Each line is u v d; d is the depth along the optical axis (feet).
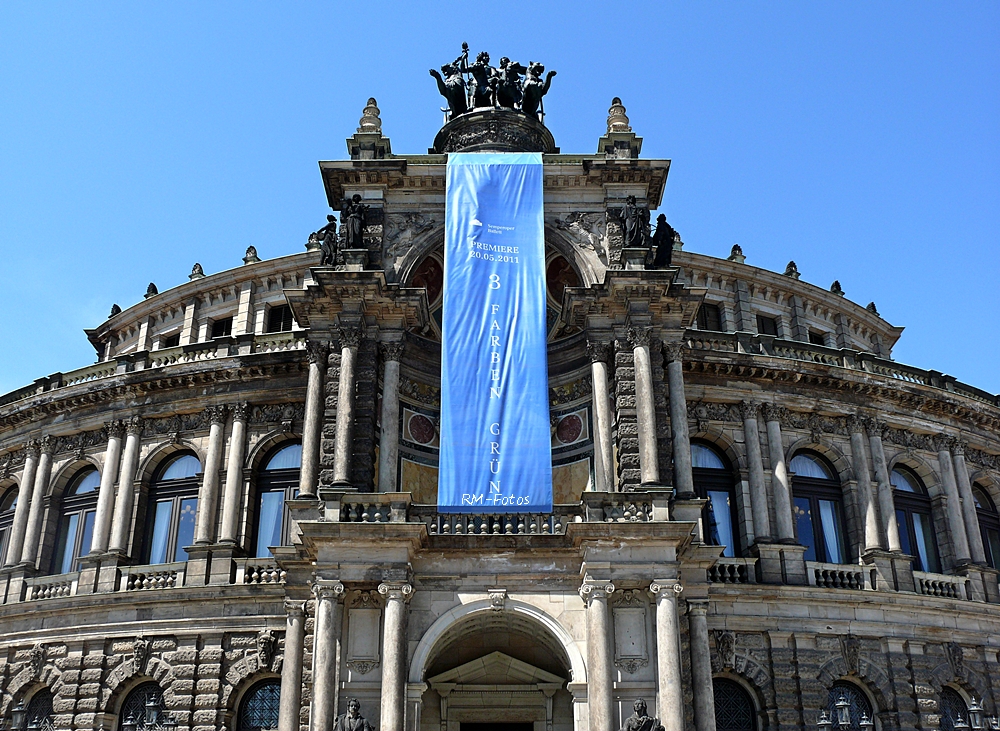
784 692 141.49
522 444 123.75
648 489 120.67
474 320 129.18
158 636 147.33
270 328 187.62
